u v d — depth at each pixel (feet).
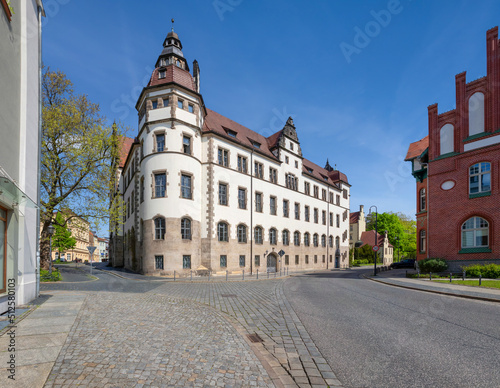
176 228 83.25
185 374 14.26
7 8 27.84
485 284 50.29
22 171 31.27
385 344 20.01
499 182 63.57
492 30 67.05
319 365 16.47
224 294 43.16
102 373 13.98
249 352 17.70
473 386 13.98
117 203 77.82
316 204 150.30
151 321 24.12
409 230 247.50
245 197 105.81
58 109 69.36
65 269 106.32
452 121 73.00
